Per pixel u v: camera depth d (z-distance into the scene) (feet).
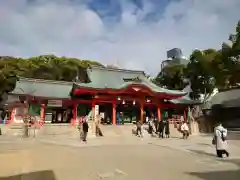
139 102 140.56
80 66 232.12
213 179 30.91
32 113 129.49
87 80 151.53
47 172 34.86
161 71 224.33
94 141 81.76
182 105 157.79
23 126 100.73
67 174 33.60
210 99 175.83
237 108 147.54
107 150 59.36
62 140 83.46
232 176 32.60
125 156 49.85
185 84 199.72
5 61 213.66
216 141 51.01
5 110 149.28
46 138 89.61
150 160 45.24
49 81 143.95
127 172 34.81
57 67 223.51
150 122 108.47
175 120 130.21
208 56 160.56
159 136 100.01
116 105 145.89
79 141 80.53
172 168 37.83
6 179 31.09
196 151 58.80
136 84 131.23
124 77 159.33
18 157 47.96
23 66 215.10
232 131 116.57
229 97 162.30
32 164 40.88
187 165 40.57
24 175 33.09
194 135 113.60
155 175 32.94
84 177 31.86
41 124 106.32
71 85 147.84
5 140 82.94
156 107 156.76
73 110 134.92
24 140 83.20
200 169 37.27
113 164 40.96
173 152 56.85
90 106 140.97
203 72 168.25
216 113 156.87
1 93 192.65
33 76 210.59
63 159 45.98
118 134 105.40
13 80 194.80
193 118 137.28
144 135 103.04
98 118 119.85
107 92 129.18
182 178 31.27
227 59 130.93
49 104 130.93
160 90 147.33
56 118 143.43
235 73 134.51
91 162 42.83
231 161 45.34
